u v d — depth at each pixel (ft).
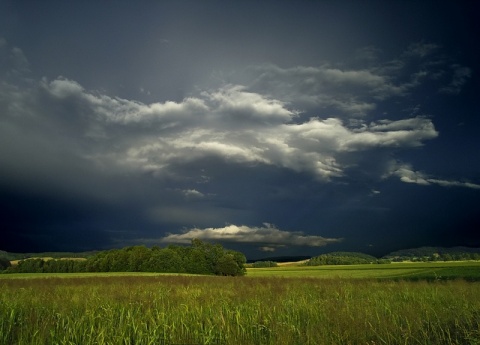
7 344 23.32
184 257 311.88
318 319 28.86
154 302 36.55
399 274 173.17
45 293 48.01
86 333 25.08
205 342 22.36
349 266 346.74
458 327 25.86
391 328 24.58
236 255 310.86
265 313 30.94
